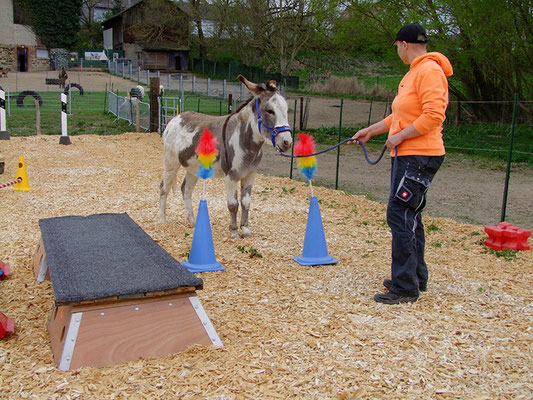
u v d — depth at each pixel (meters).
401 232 4.54
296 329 4.05
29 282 5.08
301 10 36.47
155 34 53.50
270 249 6.30
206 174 5.62
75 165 12.36
